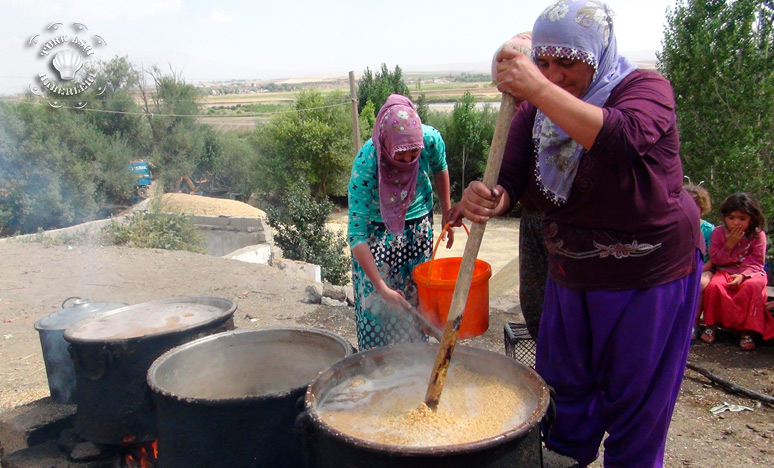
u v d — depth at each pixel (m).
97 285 6.98
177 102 29.78
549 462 1.80
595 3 1.62
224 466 1.79
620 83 1.66
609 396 1.85
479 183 1.57
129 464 2.40
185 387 2.19
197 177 32.28
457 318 1.59
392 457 1.31
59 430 2.74
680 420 3.34
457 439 1.45
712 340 4.55
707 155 7.15
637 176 1.62
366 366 1.91
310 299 6.24
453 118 25.83
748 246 4.43
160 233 11.54
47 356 2.79
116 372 2.23
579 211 1.75
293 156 27.84
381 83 32.69
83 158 22.84
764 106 6.89
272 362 2.38
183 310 2.68
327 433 1.41
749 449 2.98
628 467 1.85
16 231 20.58
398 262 2.88
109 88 27.67
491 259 16.05
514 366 1.77
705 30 7.12
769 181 6.66
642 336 1.75
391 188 2.65
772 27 7.15
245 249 10.10
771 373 3.94
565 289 1.87
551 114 1.47
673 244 1.72
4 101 21.78
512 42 2.24
